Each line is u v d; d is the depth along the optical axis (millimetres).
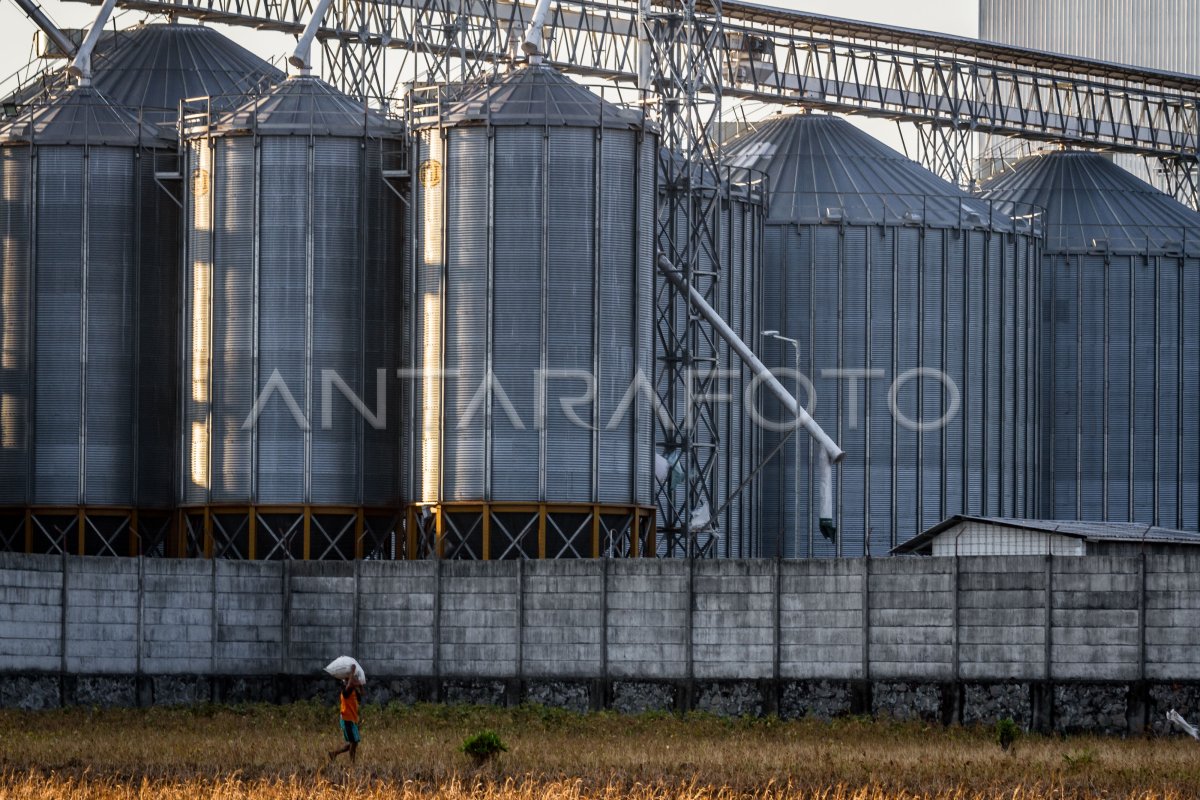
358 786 165750
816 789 174500
